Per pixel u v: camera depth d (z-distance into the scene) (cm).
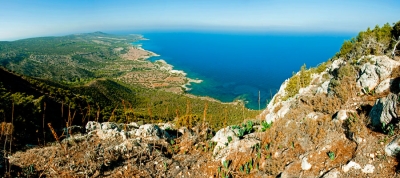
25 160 1722
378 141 1245
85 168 1628
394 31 3356
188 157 1827
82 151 1855
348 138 1366
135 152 1842
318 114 1662
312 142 1463
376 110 1397
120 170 1631
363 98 1759
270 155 1540
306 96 2098
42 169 1625
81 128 2630
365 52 3116
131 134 2200
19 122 2864
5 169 1589
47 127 3244
